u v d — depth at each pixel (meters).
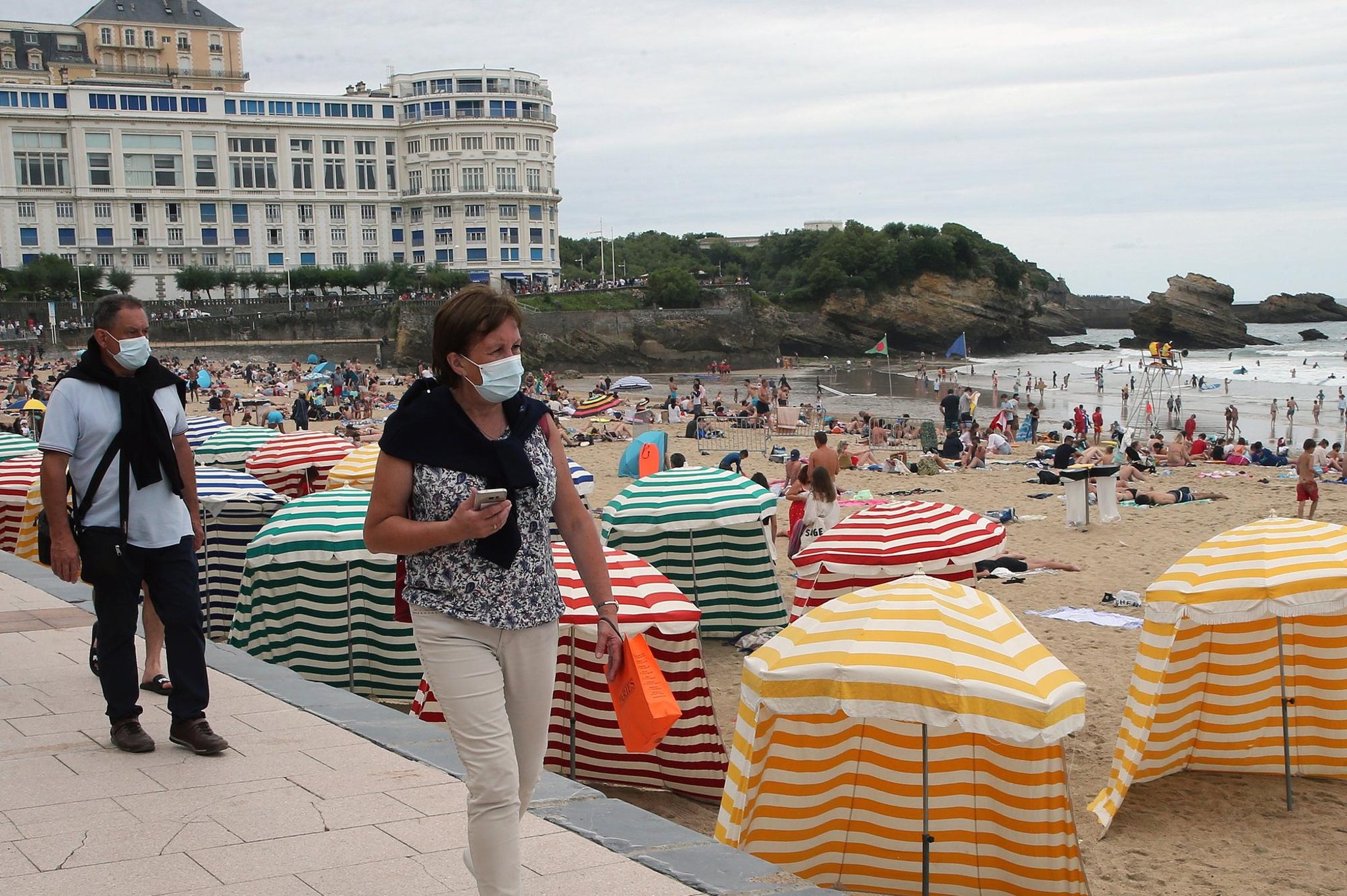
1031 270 161.12
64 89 100.12
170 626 5.16
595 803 4.52
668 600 7.63
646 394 71.50
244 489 12.04
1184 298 124.50
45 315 87.31
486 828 3.15
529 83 114.00
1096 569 15.86
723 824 5.91
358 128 109.94
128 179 102.44
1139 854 7.12
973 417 44.97
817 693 5.62
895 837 6.29
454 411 3.19
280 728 5.52
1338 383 74.38
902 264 113.06
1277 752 8.19
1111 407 60.94
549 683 3.32
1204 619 7.45
